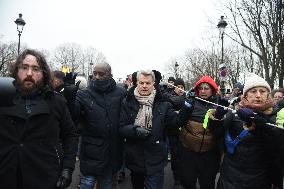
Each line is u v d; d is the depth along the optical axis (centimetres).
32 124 265
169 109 436
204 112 444
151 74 423
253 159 340
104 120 433
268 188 348
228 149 353
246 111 327
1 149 258
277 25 1297
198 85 462
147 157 409
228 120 357
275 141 319
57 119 289
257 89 348
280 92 729
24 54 281
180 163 458
